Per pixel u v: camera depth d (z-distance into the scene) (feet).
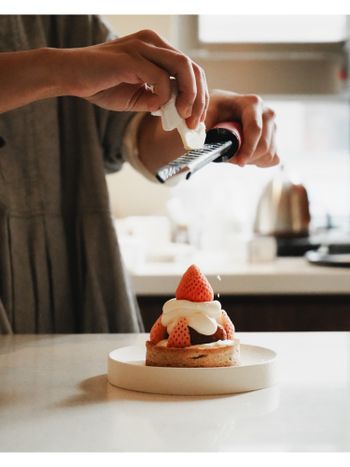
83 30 4.89
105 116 4.85
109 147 5.03
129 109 3.57
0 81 3.19
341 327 6.42
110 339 3.92
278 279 6.39
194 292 2.99
